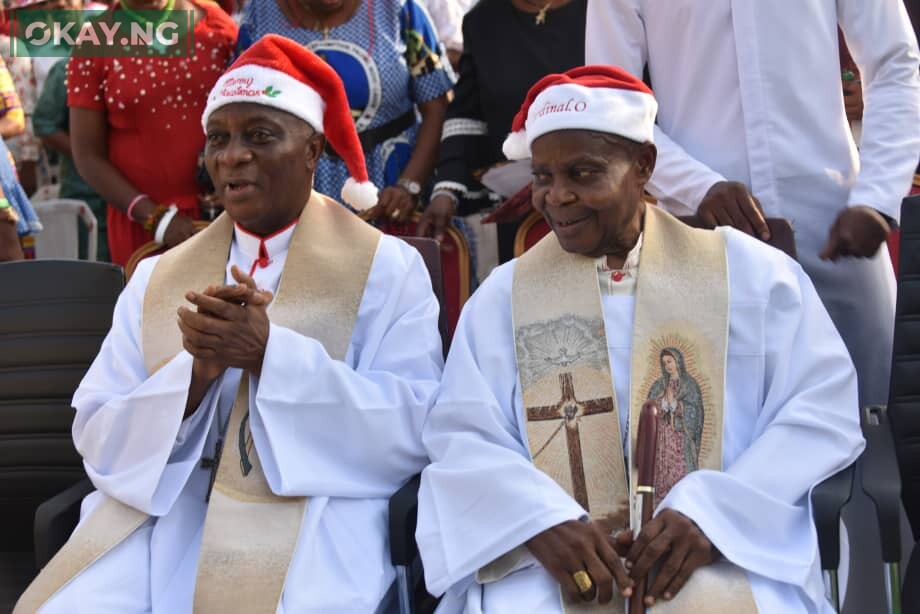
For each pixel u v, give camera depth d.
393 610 3.11
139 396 3.07
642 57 3.75
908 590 2.91
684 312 3.01
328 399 3.05
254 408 3.06
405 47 4.65
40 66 5.54
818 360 2.98
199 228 4.52
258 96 3.18
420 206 4.62
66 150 5.33
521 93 4.42
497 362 3.09
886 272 3.62
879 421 3.18
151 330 3.31
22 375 3.55
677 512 2.68
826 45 3.56
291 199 3.30
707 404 2.94
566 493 2.86
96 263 3.56
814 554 2.70
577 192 2.95
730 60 3.58
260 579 2.88
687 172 3.50
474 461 2.90
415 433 3.13
